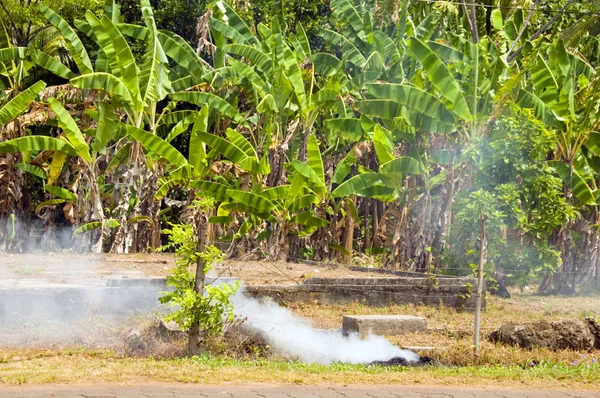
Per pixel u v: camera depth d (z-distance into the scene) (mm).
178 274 10688
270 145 22922
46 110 22766
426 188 20453
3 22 26000
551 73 18734
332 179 21953
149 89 21594
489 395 8211
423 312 15180
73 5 28734
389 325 12836
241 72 22656
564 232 20734
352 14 23953
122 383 8125
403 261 21297
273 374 8852
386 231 26844
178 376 8484
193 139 20625
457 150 19328
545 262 17969
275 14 25125
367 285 15727
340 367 9609
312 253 24781
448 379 9008
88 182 23406
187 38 33625
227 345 10953
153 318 12633
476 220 16172
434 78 17688
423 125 18969
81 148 21562
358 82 22750
